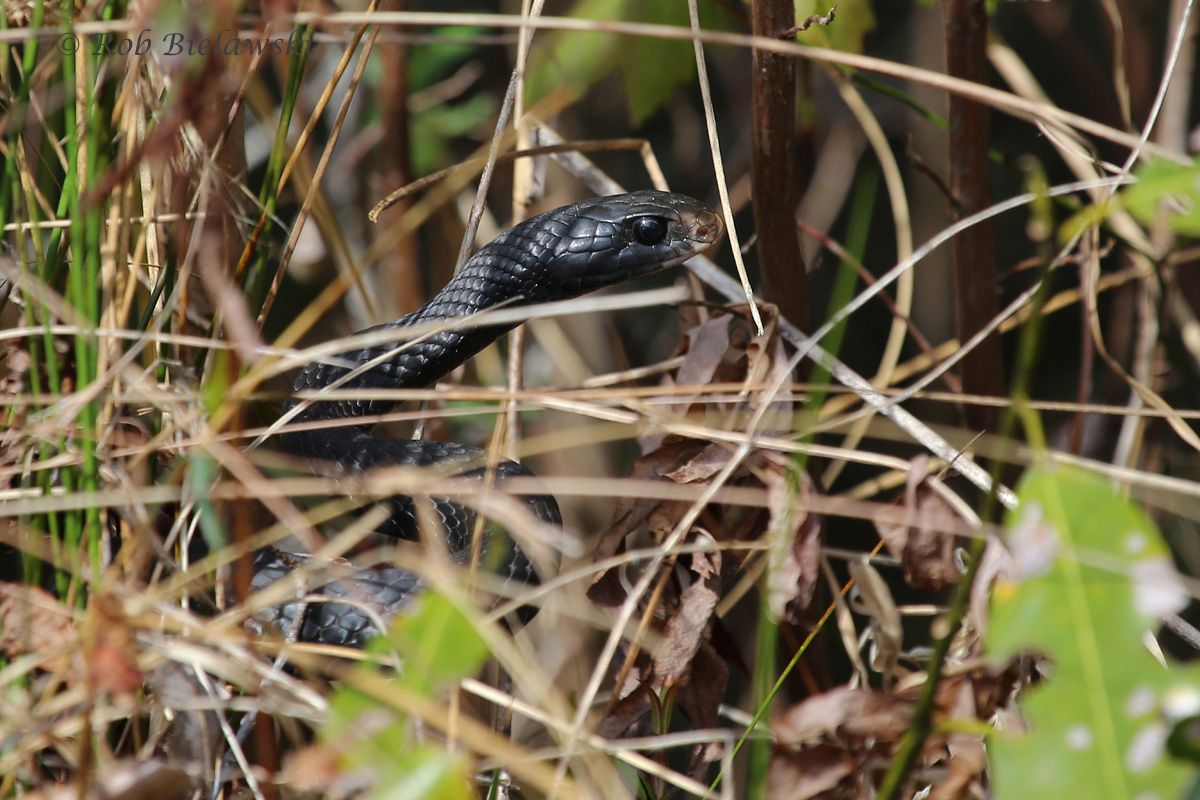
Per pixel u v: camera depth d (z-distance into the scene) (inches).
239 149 141.3
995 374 142.3
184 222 140.3
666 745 138.9
